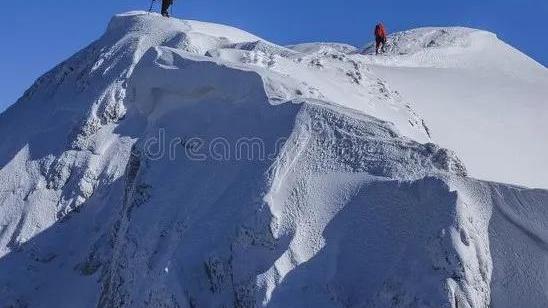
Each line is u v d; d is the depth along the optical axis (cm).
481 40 4288
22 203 2761
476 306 1655
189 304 1858
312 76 2720
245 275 1830
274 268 1781
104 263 2369
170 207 2117
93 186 2747
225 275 1872
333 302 1733
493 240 1783
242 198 1977
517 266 1745
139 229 2116
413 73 3722
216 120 2281
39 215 2705
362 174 1923
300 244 1823
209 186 2106
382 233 1805
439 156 1920
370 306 1708
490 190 1841
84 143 2864
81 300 2339
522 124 3338
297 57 2939
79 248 2561
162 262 1958
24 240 2633
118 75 3067
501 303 1714
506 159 3020
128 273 2070
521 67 4116
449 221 1725
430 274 1684
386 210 1830
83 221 2661
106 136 2870
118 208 2536
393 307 1681
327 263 1792
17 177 2859
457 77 3778
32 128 3125
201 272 1906
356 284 1750
